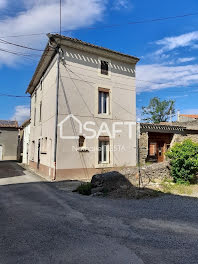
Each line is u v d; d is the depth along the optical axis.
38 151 14.99
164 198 6.70
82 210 5.45
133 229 4.16
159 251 3.24
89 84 12.08
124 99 13.48
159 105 35.56
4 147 25.89
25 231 4.00
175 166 9.16
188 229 4.17
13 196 7.06
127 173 8.36
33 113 18.69
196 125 16.48
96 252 3.19
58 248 3.31
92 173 11.62
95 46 12.09
